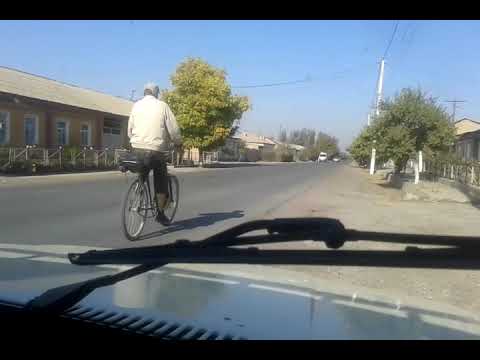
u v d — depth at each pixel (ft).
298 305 6.24
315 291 7.17
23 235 22.50
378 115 76.43
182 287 6.79
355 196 56.44
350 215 37.47
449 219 37.52
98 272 7.29
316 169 157.79
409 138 70.23
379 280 17.72
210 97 131.23
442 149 72.43
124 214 20.81
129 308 5.55
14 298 5.64
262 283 7.38
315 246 19.16
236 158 247.29
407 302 7.07
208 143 135.33
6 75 97.55
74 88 123.95
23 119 90.43
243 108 139.95
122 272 6.66
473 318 6.57
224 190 53.67
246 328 5.15
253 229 7.15
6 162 69.15
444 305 7.35
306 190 60.39
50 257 8.65
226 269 8.19
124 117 121.39
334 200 49.32
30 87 97.55
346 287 7.75
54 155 81.82
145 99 21.43
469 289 17.12
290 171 125.49
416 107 70.44
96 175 76.74
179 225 27.02
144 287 6.70
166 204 22.98
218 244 7.11
